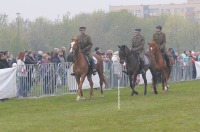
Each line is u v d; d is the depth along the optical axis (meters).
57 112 18.00
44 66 24.50
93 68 22.78
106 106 19.33
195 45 80.88
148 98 22.12
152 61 24.64
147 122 15.13
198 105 18.88
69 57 25.56
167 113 16.91
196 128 14.01
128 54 23.66
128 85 30.28
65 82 25.66
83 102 21.27
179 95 23.27
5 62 23.42
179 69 36.12
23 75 23.59
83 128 14.33
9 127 14.76
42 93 24.44
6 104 20.94
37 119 16.27
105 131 13.84
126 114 16.78
